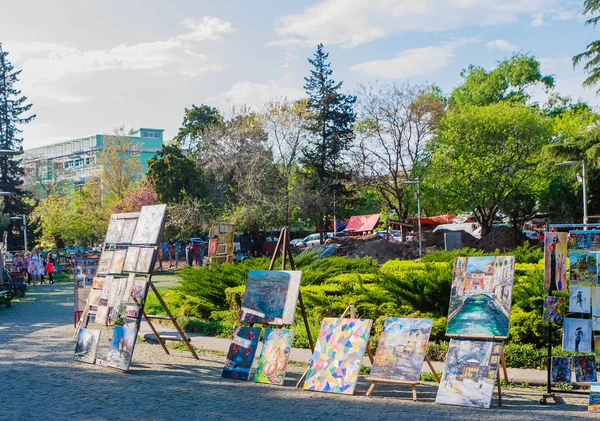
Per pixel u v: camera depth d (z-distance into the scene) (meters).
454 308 8.81
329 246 35.72
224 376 10.28
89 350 11.94
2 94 67.06
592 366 8.32
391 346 8.99
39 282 40.66
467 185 50.41
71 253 52.28
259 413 8.00
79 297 16.89
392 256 40.78
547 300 8.56
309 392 9.15
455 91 77.12
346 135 60.34
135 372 10.95
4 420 7.95
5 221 56.31
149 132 134.62
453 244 39.16
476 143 50.62
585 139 36.28
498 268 8.69
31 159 89.62
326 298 13.79
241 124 54.03
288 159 53.91
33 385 9.98
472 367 8.29
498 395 8.23
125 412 8.20
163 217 11.83
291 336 9.90
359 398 8.70
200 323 15.43
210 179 54.25
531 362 10.15
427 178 52.47
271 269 10.62
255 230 52.53
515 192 51.59
